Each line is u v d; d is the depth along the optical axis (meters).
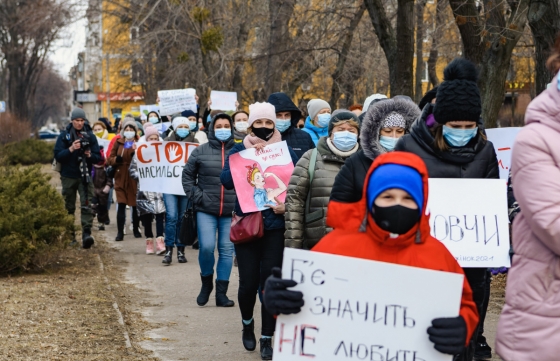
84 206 12.91
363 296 3.34
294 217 5.75
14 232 10.09
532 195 3.33
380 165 3.41
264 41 26.09
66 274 10.45
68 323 7.48
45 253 10.44
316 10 21.91
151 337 7.21
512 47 11.70
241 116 10.04
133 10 24.72
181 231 8.53
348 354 3.35
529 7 9.52
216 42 21.48
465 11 11.68
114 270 11.08
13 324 7.30
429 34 24.70
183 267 11.47
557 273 3.38
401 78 13.46
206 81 24.06
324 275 3.36
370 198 3.41
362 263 3.33
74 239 13.10
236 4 24.59
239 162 6.67
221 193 8.18
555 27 9.23
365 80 26.56
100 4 27.25
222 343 7.00
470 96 4.41
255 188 6.53
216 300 8.54
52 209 10.78
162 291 9.57
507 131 7.62
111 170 14.54
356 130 5.73
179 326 7.67
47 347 6.55
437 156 4.68
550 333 3.37
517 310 3.47
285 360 3.39
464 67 4.48
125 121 14.47
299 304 3.33
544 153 3.35
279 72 22.50
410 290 3.31
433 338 3.24
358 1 23.34
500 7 11.70
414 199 3.36
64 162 12.61
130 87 43.41
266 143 6.86
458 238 4.71
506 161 7.65
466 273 4.84
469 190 4.70
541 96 3.46
